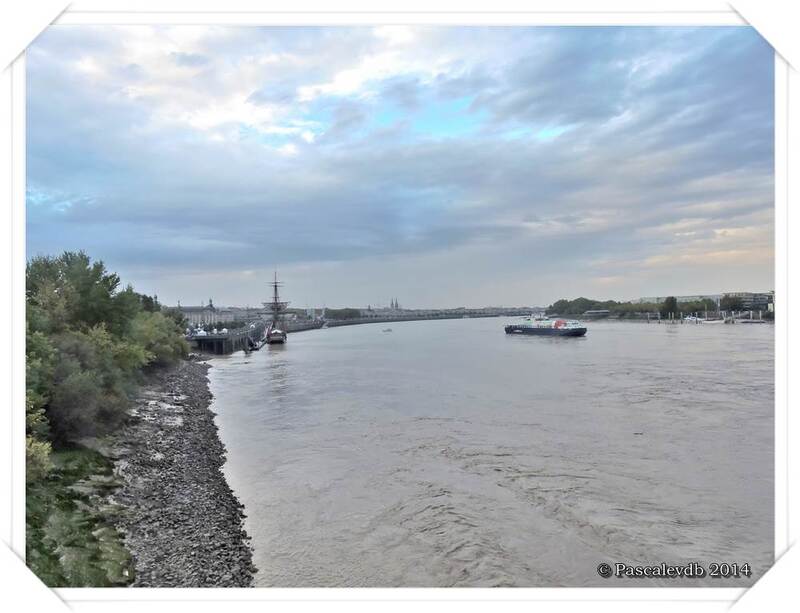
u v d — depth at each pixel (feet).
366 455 84.48
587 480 71.36
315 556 50.96
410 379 178.70
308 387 166.20
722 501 64.23
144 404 123.03
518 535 55.62
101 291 130.00
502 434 96.22
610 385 148.97
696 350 244.83
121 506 59.16
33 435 66.03
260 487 70.44
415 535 55.62
